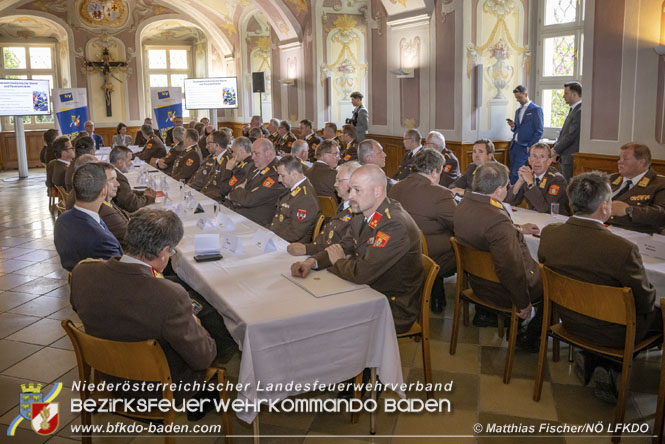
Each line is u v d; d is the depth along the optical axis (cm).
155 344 192
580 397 283
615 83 532
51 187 787
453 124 761
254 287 255
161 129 1231
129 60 1420
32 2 1295
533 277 304
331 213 468
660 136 499
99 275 201
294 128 1207
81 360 221
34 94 1159
